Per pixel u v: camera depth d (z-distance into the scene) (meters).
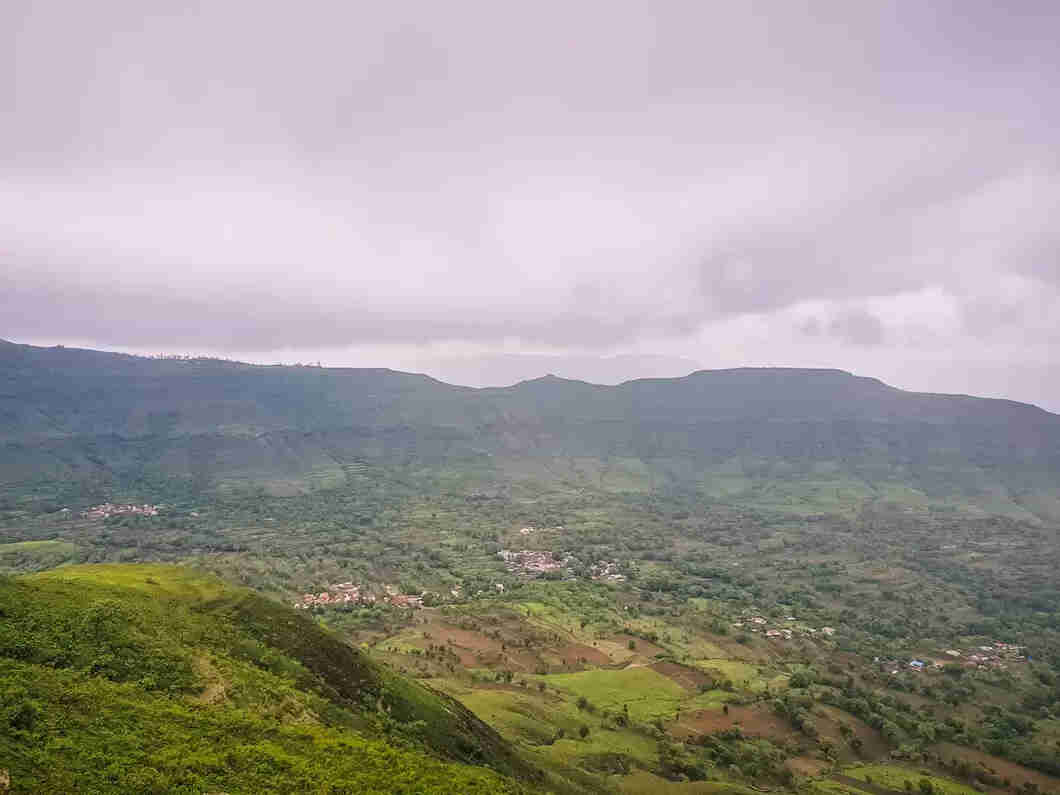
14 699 36.59
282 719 48.12
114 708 39.94
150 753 36.31
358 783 40.50
